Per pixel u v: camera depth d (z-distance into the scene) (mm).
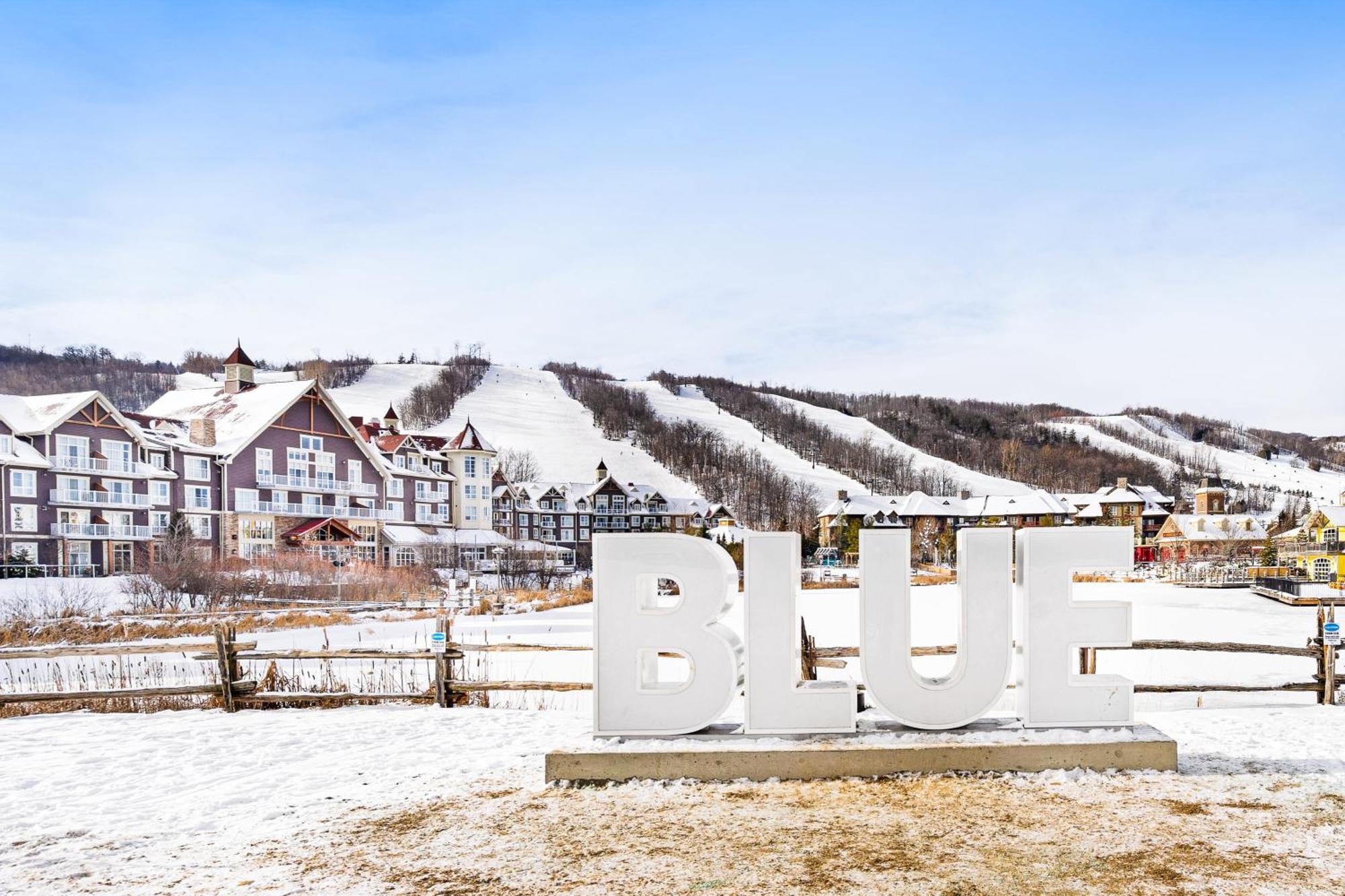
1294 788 7207
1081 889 5305
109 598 33250
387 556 64562
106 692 11359
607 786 7641
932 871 5613
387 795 7578
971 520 101562
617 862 5871
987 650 8078
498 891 5465
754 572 8133
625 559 8141
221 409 60062
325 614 28562
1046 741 7812
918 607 31094
